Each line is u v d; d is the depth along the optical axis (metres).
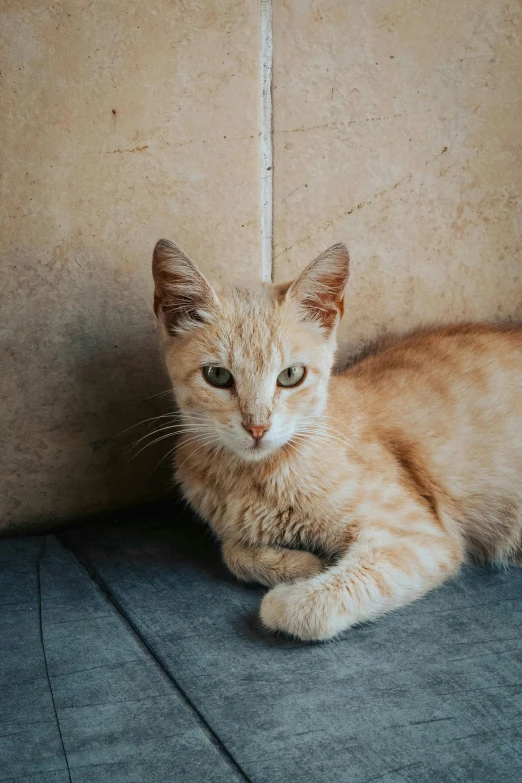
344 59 0.56
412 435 0.53
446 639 0.45
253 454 0.48
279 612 0.46
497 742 0.39
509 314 0.63
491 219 0.61
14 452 0.58
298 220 0.58
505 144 0.60
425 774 0.37
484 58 0.58
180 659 0.45
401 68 0.57
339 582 0.47
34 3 0.52
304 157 0.57
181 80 0.55
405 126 0.58
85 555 0.55
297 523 0.51
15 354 0.56
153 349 0.59
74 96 0.53
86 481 0.60
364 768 0.38
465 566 0.53
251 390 0.48
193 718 0.41
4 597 0.51
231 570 0.52
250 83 0.56
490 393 0.55
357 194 0.59
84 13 0.52
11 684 0.43
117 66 0.54
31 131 0.53
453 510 0.54
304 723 0.40
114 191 0.55
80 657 0.45
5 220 0.54
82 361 0.58
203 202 0.57
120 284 0.57
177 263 0.49
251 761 0.38
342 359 0.62
